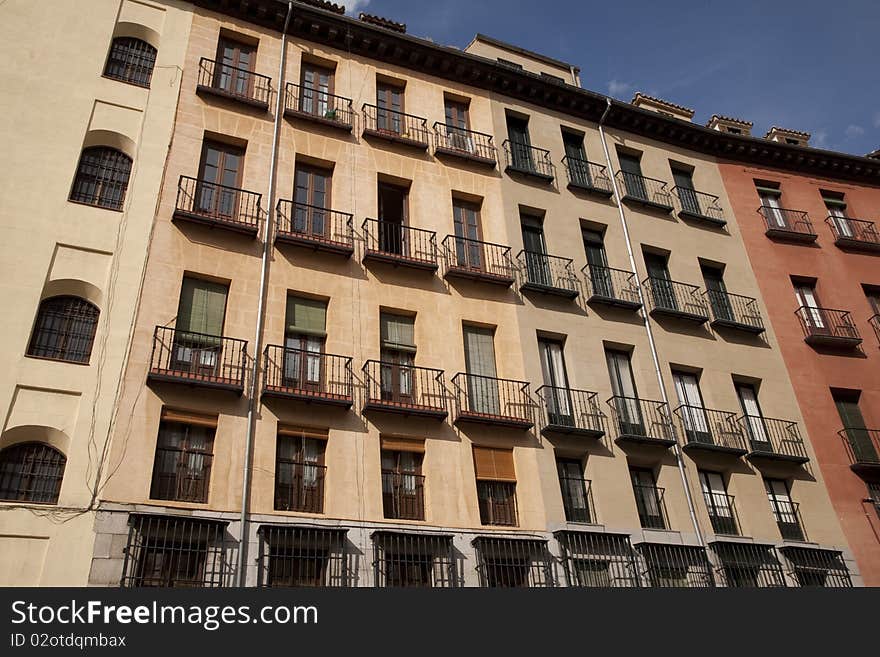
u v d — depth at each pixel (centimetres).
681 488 2047
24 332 1520
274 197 1977
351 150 2170
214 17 2188
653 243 2542
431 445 1802
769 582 1956
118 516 1412
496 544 1716
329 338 1841
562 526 1836
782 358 2478
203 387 1606
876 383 2538
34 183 1689
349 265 1969
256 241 1877
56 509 1380
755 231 2797
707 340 2395
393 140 2231
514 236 2291
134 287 1670
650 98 3278
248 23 2242
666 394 2209
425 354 1942
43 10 1934
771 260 2731
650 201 2644
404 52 2436
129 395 1542
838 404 2477
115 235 1717
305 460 1670
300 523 1569
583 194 2533
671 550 1872
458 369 1961
